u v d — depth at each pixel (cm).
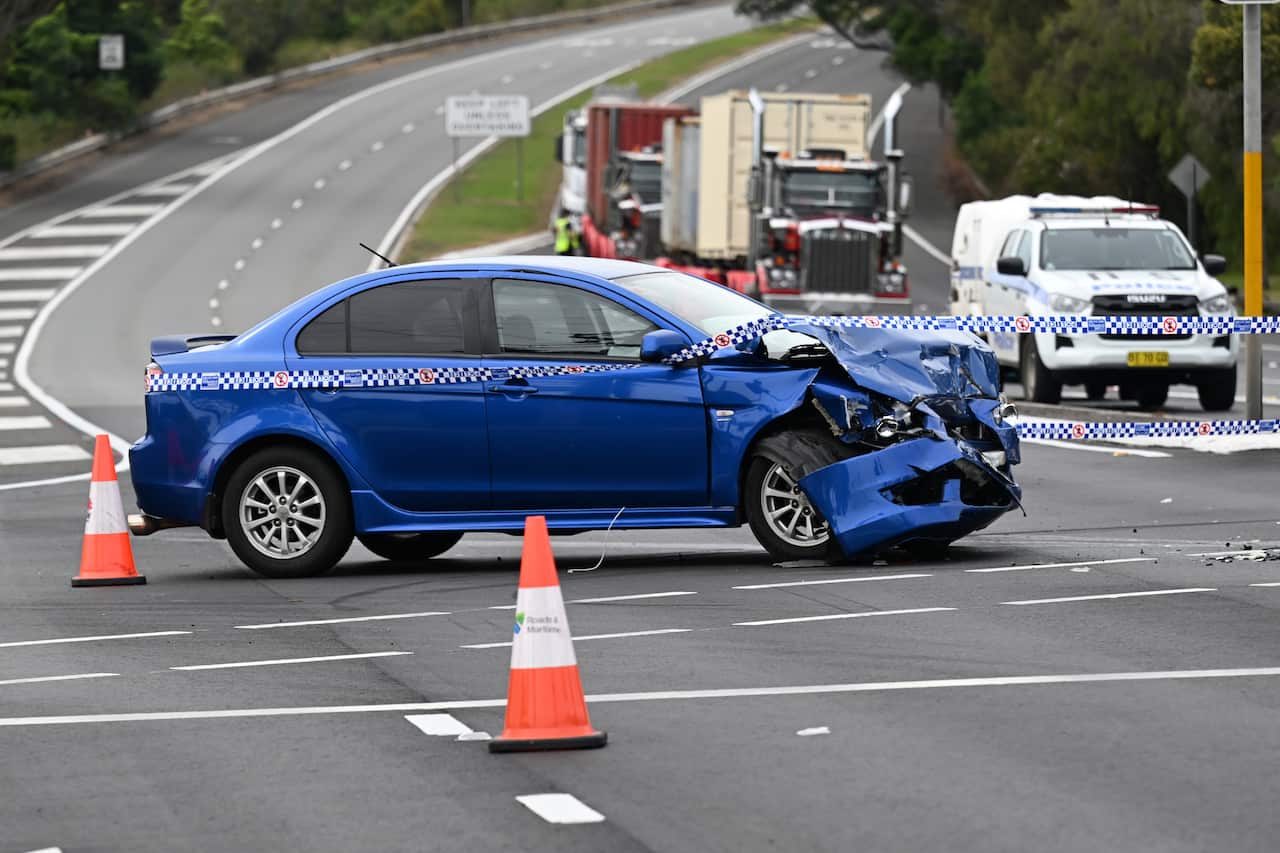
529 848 1727
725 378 3362
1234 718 2159
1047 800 1841
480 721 2248
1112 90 15012
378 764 2052
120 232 16762
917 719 2191
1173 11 14400
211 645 2802
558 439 3400
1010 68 16962
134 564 3581
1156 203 15850
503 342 3444
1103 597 2956
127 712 2347
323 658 2673
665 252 11756
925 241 16925
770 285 9431
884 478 3281
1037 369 6638
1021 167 16638
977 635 2684
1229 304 6575
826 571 3297
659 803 1862
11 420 7381
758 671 2483
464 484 3434
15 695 2464
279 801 1914
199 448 3500
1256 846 1681
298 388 3478
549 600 2117
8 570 3712
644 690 2386
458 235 16488
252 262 15175
